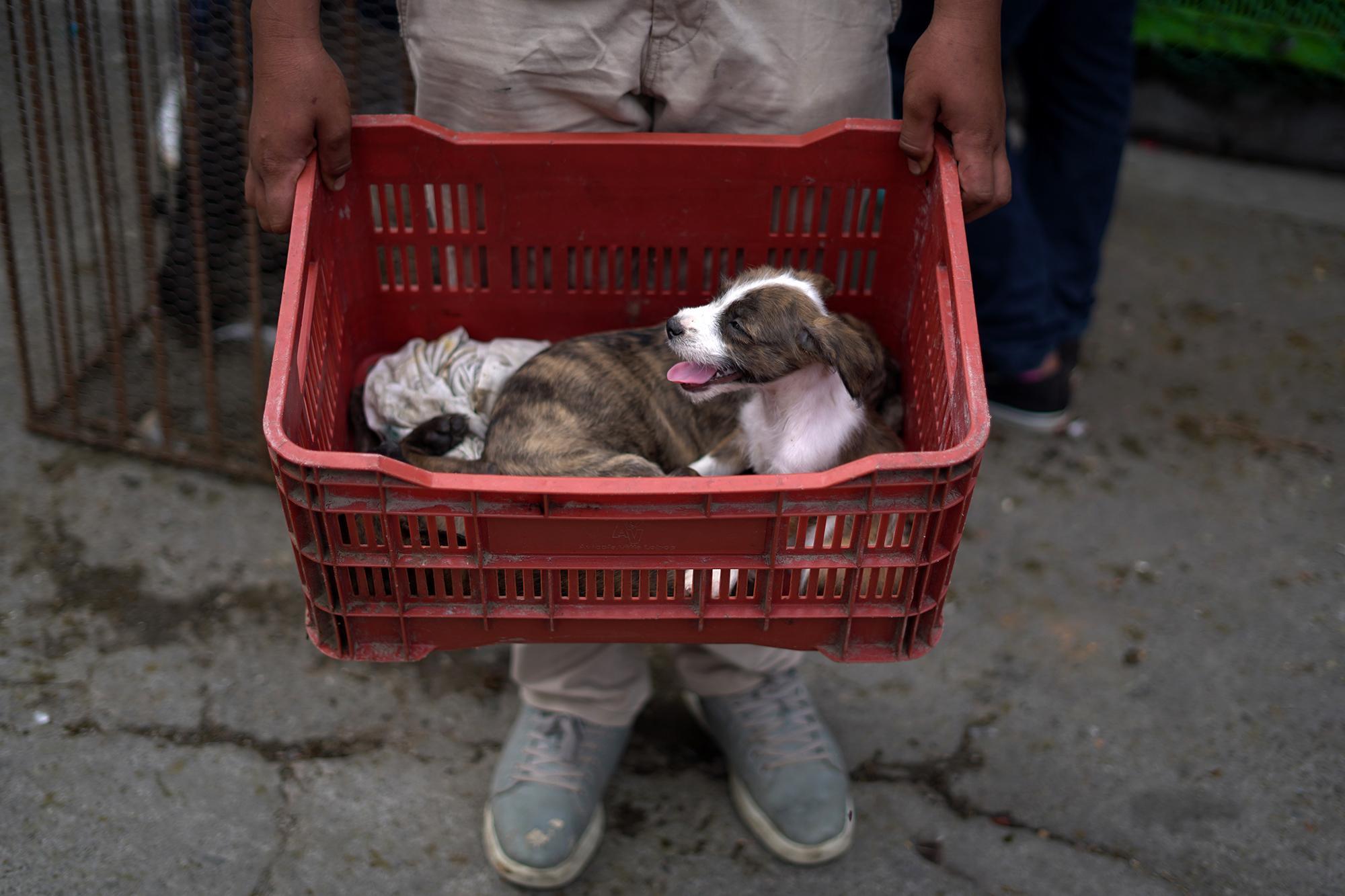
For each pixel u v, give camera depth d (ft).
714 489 6.17
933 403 8.07
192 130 11.78
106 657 11.35
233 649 11.57
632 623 7.13
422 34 8.87
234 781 10.39
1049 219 14.67
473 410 9.77
